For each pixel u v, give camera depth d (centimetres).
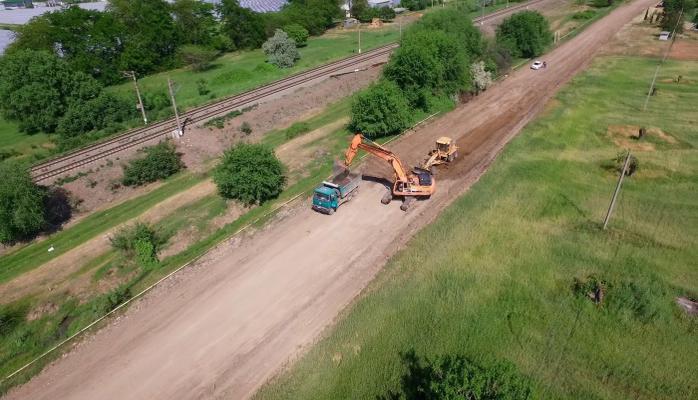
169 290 2575
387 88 4378
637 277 2458
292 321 2302
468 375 1603
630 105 5003
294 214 3247
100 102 5394
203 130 4631
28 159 4400
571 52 7250
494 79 5975
